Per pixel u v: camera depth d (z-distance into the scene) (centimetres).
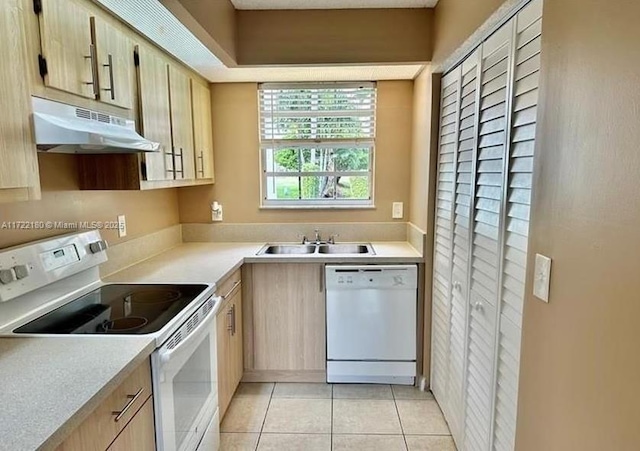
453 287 214
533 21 128
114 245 223
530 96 129
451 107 221
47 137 126
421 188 271
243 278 269
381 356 271
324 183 321
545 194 110
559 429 103
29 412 93
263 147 315
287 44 243
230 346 241
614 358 82
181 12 167
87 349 126
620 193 81
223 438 222
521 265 134
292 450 213
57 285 171
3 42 112
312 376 278
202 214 319
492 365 157
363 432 227
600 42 87
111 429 112
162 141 217
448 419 226
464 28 179
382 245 301
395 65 250
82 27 149
